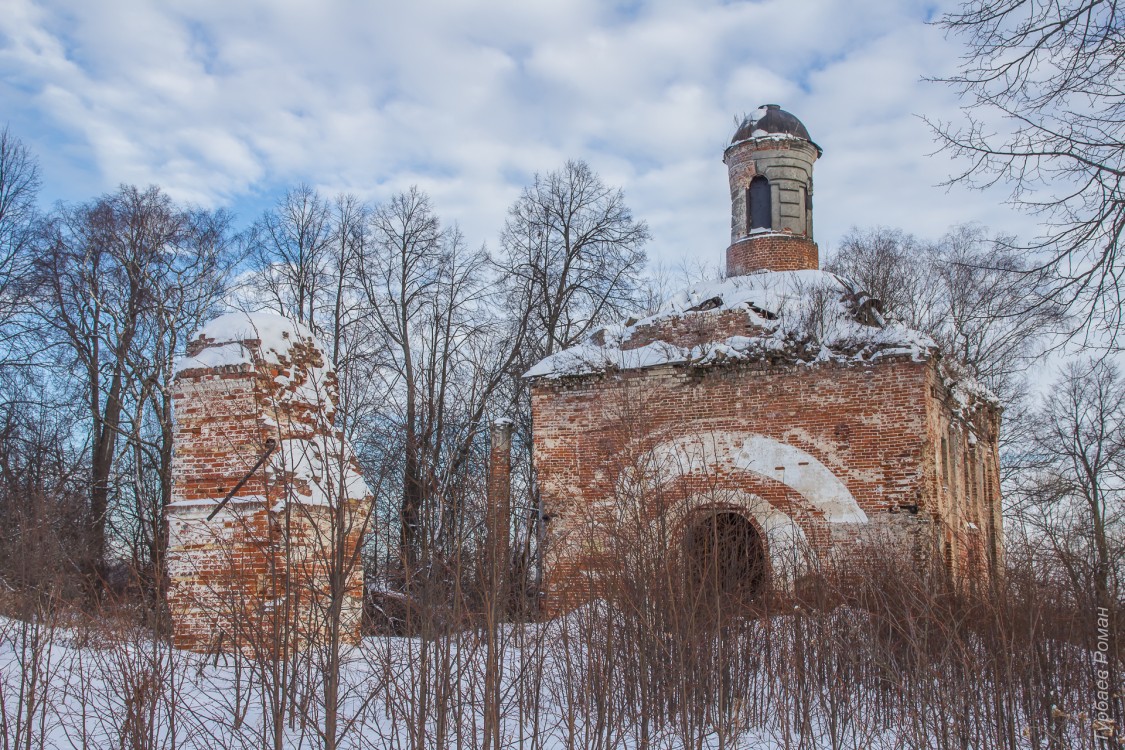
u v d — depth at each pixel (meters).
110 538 15.48
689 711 9.28
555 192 30.39
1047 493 18.89
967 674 9.53
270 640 7.84
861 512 16.58
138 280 23.81
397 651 8.70
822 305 18.20
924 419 16.55
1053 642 10.16
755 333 18.50
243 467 11.22
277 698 6.71
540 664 8.29
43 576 9.48
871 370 17.02
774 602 11.63
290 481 7.89
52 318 24.41
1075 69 7.82
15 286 23.58
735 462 17.41
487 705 7.33
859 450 16.83
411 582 7.61
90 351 24.44
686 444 17.66
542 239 30.27
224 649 9.80
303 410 12.09
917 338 17.03
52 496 12.69
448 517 7.71
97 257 24.64
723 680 9.29
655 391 18.08
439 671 7.55
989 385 31.98
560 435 18.50
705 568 10.48
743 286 19.69
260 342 10.98
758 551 16.89
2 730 7.27
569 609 10.16
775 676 10.68
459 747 7.42
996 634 10.02
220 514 11.01
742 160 22.53
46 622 9.20
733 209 22.72
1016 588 10.50
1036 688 9.93
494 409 25.11
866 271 33.22
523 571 8.45
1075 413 25.19
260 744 7.54
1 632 9.00
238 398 11.47
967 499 20.88
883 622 10.50
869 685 10.32
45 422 21.98
